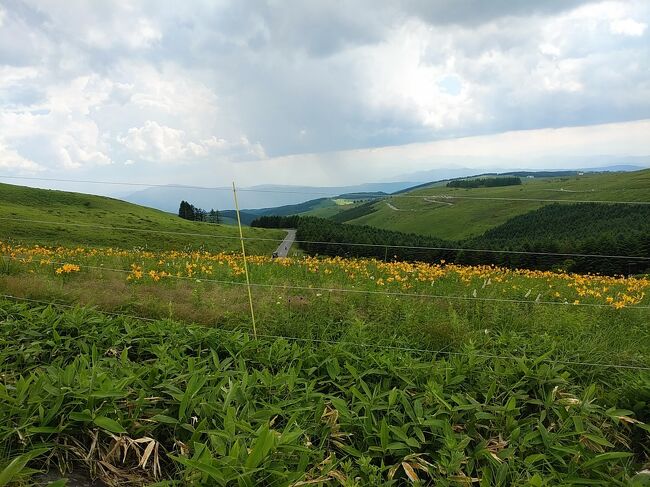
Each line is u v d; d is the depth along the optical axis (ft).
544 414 11.29
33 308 18.06
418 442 10.05
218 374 12.32
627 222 324.39
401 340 16.01
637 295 26.09
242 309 19.47
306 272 29.60
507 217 460.55
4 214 256.11
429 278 28.91
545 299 25.04
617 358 14.66
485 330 15.66
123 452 9.74
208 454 8.39
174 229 251.39
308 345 15.03
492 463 9.62
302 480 8.57
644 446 11.24
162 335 15.10
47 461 9.16
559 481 9.32
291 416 10.27
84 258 33.47
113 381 11.02
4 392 9.87
